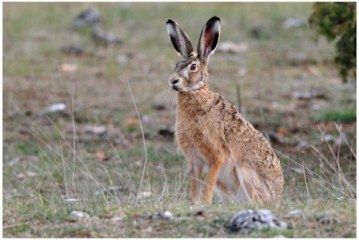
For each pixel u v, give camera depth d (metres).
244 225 15.91
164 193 20.47
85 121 33.53
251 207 17.45
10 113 34.16
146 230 16.36
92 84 39.06
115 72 41.25
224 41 46.16
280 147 28.61
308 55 43.66
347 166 25.06
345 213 16.56
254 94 37.12
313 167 25.00
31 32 47.47
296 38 46.31
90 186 24.11
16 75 40.25
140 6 52.41
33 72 40.88
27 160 28.09
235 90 37.59
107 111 34.88
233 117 20.59
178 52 21.19
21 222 17.69
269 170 20.78
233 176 20.53
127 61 43.44
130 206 18.28
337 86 38.44
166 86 38.44
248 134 20.69
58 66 40.50
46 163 26.83
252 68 41.50
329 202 17.83
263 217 16.03
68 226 16.98
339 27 27.64
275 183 20.89
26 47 44.88
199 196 20.11
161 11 51.25
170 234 16.03
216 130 20.23
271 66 42.09
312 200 18.19
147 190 22.52
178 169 25.39
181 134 20.61
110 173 25.95
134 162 27.47
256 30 47.16
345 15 27.47
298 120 32.75
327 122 32.16
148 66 42.53
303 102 36.00
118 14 50.69
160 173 25.62
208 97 20.45
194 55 20.91
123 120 33.72
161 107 35.50
